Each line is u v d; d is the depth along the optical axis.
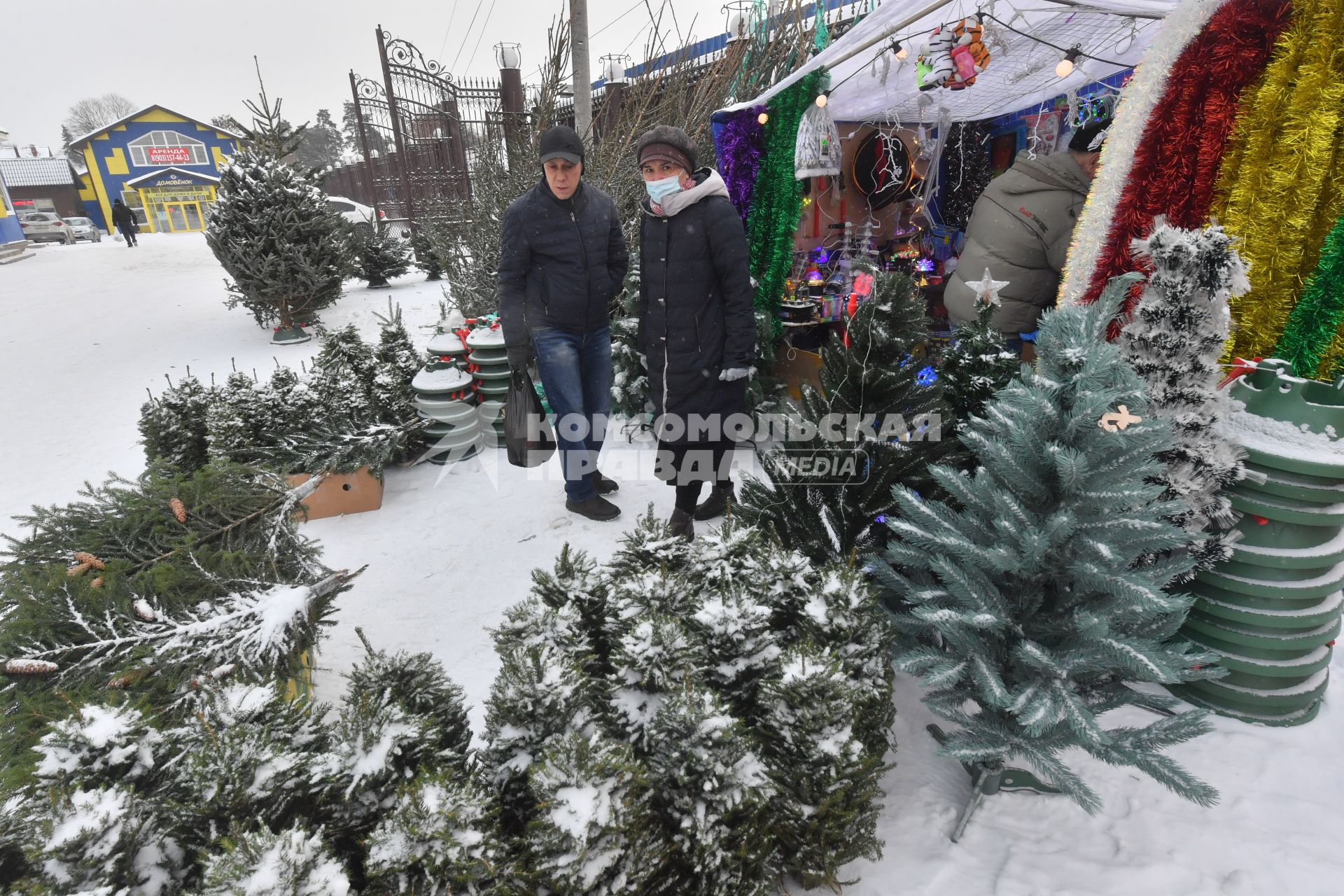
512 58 10.37
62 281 13.12
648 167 3.01
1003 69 4.98
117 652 1.86
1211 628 2.15
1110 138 2.52
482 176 7.49
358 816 1.33
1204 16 2.27
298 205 8.17
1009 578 1.85
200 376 7.09
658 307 3.24
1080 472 1.61
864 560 2.18
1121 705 1.85
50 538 2.23
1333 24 2.02
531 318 3.46
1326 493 1.92
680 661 1.56
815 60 4.09
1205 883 1.64
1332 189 2.15
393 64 11.89
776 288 5.02
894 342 2.19
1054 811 1.88
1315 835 1.76
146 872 1.19
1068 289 2.64
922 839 1.80
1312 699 2.14
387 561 3.39
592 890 1.25
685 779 1.39
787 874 1.67
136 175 38.09
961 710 2.03
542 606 1.76
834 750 1.45
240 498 2.53
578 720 1.43
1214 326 1.99
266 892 1.00
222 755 1.25
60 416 5.84
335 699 2.43
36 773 1.29
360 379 4.20
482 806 1.24
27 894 1.07
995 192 3.85
